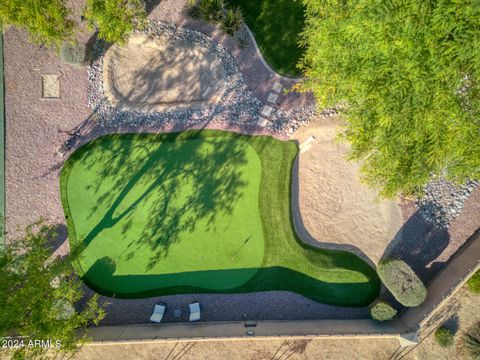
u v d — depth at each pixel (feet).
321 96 55.47
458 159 51.52
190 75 71.46
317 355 70.23
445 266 68.74
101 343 63.26
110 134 70.23
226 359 70.38
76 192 69.92
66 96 70.74
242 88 70.59
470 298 69.72
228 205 69.41
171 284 69.31
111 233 69.51
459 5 40.83
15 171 70.18
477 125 46.88
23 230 70.08
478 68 43.80
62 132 70.44
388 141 50.70
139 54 71.67
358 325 66.23
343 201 70.49
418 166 52.08
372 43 45.44
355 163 70.74
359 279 69.05
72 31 65.67
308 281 69.05
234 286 69.15
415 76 43.83
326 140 70.79
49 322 54.13
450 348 69.67
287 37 71.05
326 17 52.26
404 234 69.62
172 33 70.69
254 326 66.80
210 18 68.49
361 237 70.03
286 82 70.69
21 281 54.29
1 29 69.15
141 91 71.61
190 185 69.67
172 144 70.03
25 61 70.44
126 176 69.87
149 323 69.00
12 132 70.33
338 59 50.39
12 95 70.49
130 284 69.21
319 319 68.74
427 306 64.75
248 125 70.03
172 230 69.36
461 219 69.51
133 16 64.64
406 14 42.14
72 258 61.67
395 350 69.92
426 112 46.37
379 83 47.26
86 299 69.21
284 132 70.23
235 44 70.79
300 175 70.69
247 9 70.95
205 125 70.03
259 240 69.26
